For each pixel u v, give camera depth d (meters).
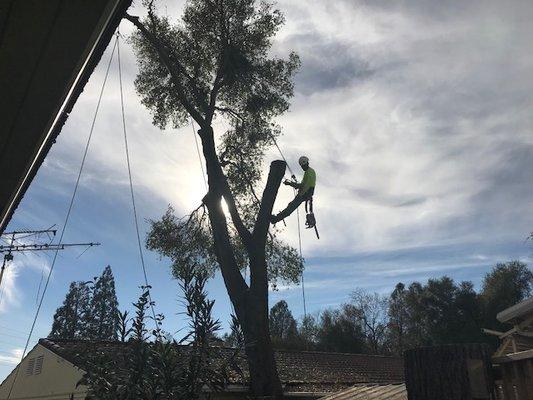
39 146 3.87
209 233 17.62
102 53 3.25
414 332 50.50
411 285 48.66
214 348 4.66
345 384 15.45
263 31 17.16
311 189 12.41
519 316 7.56
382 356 22.36
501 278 42.91
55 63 3.08
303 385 14.43
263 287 12.70
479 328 42.75
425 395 4.08
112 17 2.95
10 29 2.81
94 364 4.61
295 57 17.62
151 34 14.74
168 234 17.70
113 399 4.28
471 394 3.80
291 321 52.03
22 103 3.38
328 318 52.69
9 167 4.08
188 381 4.32
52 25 2.81
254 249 13.10
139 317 4.59
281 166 13.53
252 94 17.75
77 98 3.61
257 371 11.69
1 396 17.69
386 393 8.10
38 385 14.32
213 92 16.08
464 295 44.19
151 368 4.28
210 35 17.03
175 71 14.92
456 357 3.98
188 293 4.61
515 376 3.85
